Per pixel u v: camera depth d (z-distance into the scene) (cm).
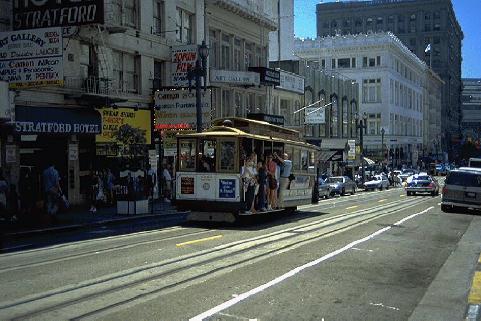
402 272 1036
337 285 910
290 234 1562
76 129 2348
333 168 6462
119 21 2739
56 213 1992
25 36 2019
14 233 1587
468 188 2444
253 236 1515
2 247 1341
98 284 889
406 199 3694
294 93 5228
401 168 8775
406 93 9956
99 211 2334
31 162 2272
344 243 1384
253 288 872
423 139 11500
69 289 853
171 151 2922
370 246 1342
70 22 2138
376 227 1766
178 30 3353
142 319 694
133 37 2861
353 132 7250
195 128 2852
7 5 2175
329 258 1156
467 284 945
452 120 15762
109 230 1748
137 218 2116
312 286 898
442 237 1562
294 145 2234
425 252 1281
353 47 8650
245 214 1822
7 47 2036
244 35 4203
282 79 4806
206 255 1177
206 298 806
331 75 6475
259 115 4034
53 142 2366
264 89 4484
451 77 15350
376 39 8550
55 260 1124
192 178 1858
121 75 2811
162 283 900
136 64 2927
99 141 2584
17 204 1895
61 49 1986
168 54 3167
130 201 2194
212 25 3725
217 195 1822
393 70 8912
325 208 2675
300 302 797
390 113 8706
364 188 5653
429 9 13825
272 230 1673
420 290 897
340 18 14562
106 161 2655
